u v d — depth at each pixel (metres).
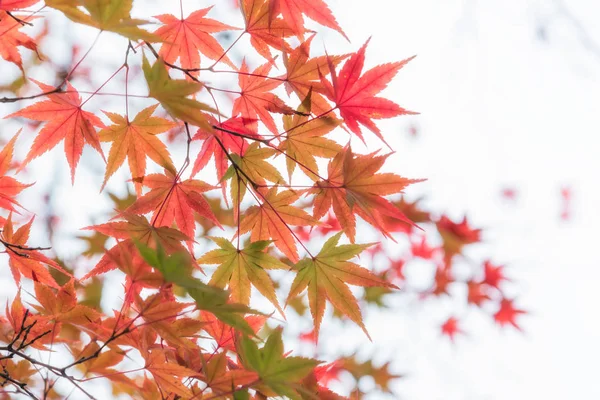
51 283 1.18
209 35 1.20
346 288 1.18
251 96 1.20
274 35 1.19
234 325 1.12
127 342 1.15
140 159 1.19
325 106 1.19
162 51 1.20
